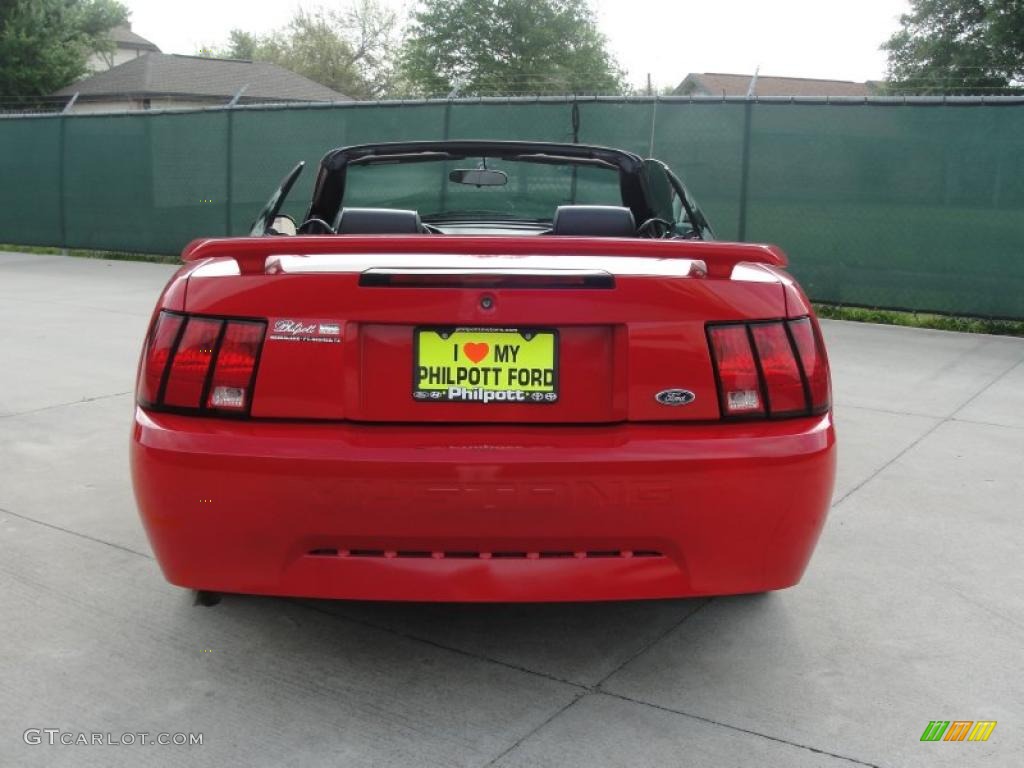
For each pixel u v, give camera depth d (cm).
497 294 227
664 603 300
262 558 228
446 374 229
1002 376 643
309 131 1195
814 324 242
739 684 252
